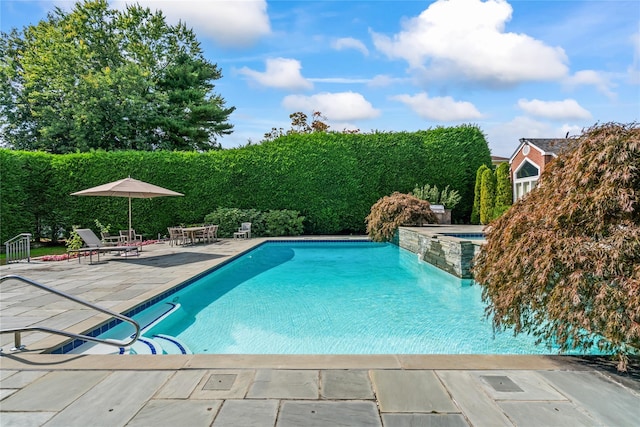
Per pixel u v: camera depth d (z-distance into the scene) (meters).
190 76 25.34
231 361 3.10
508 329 5.02
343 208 16.53
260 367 2.97
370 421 2.21
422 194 15.84
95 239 10.45
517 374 2.82
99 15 24.05
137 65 22.39
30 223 14.46
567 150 3.48
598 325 2.69
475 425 2.16
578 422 2.18
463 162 16.72
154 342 4.64
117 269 8.27
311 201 16.52
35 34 22.42
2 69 22.34
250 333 4.99
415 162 16.67
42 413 2.34
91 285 6.56
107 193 10.79
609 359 3.10
